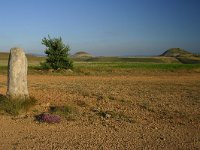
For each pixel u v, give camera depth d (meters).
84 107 13.25
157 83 24.52
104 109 12.88
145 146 8.52
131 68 45.41
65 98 14.98
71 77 30.80
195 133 9.81
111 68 44.78
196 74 38.78
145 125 10.67
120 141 8.94
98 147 8.39
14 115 11.79
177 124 10.84
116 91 18.27
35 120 11.16
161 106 13.59
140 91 18.61
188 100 15.34
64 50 38.75
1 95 14.49
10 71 12.84
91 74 35.53
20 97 12.62
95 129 10.16
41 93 16.42
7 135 9.45
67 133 9.71
